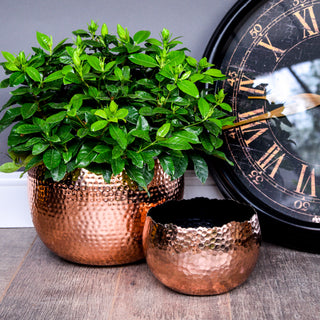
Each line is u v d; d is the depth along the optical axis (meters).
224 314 0.96
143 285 1.08
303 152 1.29
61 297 1.03
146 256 1.02
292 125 1.29
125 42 1.06
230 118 1.10
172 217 1.17
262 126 1.30
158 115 1.05
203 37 1.35
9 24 1.33
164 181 1.09
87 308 0.98
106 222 1.05
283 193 1.30
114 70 1.01
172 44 1.10
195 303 1.00
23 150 1.01
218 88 1.29
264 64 1.28
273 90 1.29
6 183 1.39
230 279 0.97
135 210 1.06
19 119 1.10
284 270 1.14
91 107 1.02
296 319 0.94
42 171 1.08
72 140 1.02
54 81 1.02
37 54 1.04
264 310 0.97
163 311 0.97
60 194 1.04
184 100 1.00
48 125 0.96
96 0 1.33
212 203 1.17
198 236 0.93
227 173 1.31
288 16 1.25
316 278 1.10
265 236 1.32
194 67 1.11
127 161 0.99
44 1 1.32
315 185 1.28
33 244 1.31
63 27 1.34
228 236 0.94
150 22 1.34
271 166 1.30
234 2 1.32
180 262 0.94
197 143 1.09
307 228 1.25
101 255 1.09
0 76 1.36
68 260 1.16
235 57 1.28
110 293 1.04
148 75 1.13
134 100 1.02
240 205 1.13
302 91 1.27
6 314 0.96
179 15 1.34
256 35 1.27
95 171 0.99
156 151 0.99
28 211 1.42
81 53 1.01
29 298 1.02
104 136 0.97
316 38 1.25
